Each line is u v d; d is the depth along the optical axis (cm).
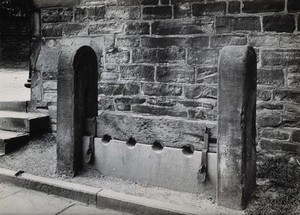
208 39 464
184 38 479
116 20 520
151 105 508
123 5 513
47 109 580
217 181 332
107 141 410
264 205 328
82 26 546
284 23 423
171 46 488
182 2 475
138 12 504
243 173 320
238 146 319
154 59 500
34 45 587
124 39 517
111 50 527
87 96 418
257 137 449
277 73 432
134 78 516
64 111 405
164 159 372
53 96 573
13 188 405
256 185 369
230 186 326
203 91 474
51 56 573
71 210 353
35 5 576
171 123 367
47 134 558
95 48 538
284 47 427
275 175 395
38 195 388
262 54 437
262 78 439
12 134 518
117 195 356
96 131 410
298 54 421
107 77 534
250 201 337
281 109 435
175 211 324
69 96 400
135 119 385
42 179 400
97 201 361
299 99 426
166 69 494
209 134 349
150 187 376
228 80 318
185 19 475
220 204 332
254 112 338
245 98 313
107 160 404
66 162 409
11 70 1479
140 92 514
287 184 368
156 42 496
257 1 434
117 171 399
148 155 380
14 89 822
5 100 622
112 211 351
